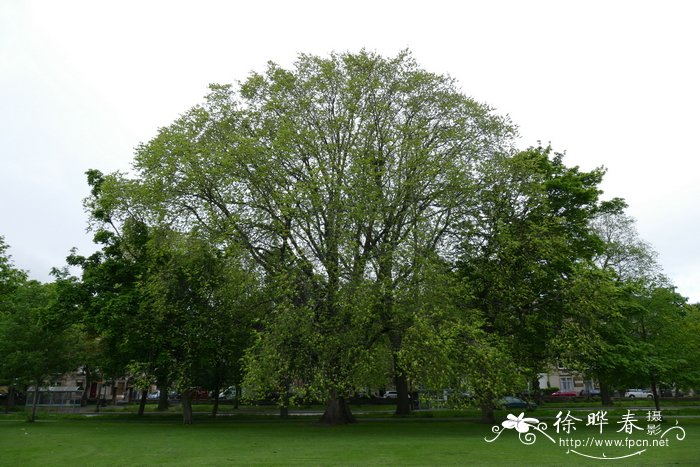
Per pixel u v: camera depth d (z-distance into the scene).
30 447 17.73
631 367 25.09
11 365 31.61
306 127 25.53
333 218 21.88
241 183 24.14
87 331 37.53
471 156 25.03
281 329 20.59
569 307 23.27
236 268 23.41
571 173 29.81
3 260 29.62
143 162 24.39
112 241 31.92
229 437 20.69
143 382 28.47
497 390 19.59
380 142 25.59
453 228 24.59
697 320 33.38
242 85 27.45
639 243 41.59
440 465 12.71
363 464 12.95
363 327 21.17
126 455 15.36
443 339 18.98
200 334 27.31
